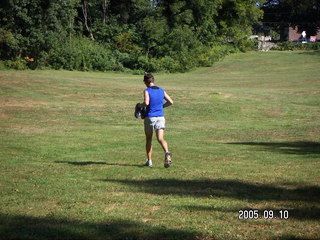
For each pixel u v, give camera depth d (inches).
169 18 2290.8
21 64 1732.3
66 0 1891.0
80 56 1875.0
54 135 579.8
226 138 568.7
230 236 156.3
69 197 218.7
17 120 761.6
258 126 737.0
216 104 986.1
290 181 260.4
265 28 3789.4
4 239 152.0
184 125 753.0
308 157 379.2
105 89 1151.6
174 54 2044.8
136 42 2224.4
